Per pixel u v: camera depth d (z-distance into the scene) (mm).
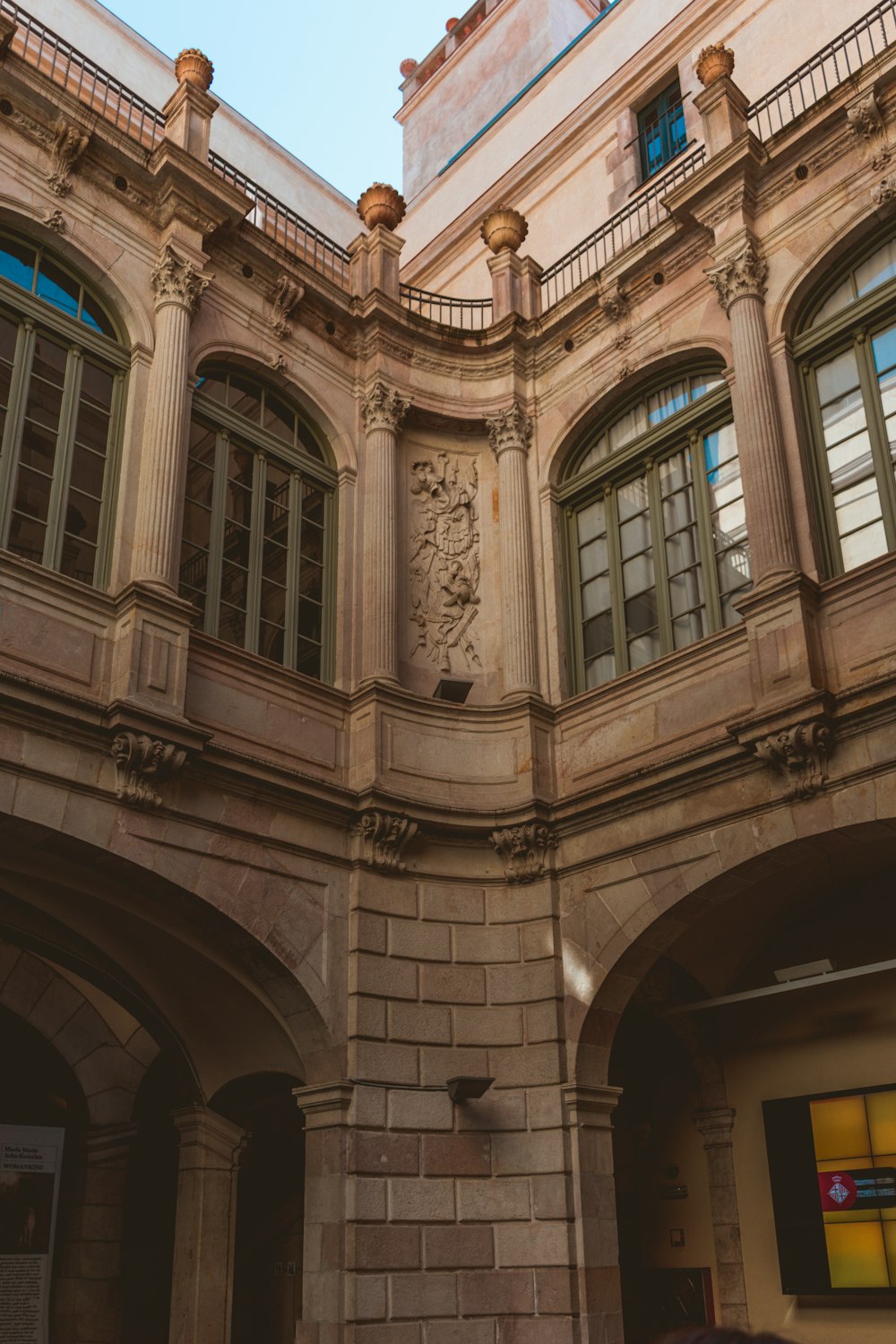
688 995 14055
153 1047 14438
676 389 14375
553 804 13117
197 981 12734
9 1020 14516
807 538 12055
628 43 19703
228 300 14008
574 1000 12484
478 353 15688
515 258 16312
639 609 13828
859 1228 12352
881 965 11516
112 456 12492
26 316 12070
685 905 12023
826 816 10977
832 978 11859
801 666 11281
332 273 16828
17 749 10414
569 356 15352
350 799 12664
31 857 11281
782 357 12875
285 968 11797
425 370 15516
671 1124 14492
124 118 16750
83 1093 13844
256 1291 14555
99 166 13133
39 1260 12906
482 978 12859
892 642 11062
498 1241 11828
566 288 17781
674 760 12055
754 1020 13953
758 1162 13477
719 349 13586
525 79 22359
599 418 15039
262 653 13211
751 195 13492
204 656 12172
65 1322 13078
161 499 12148
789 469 12406
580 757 13383
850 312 12547
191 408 13234
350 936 12375
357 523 14484
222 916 11477
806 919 13789
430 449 15469
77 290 12875
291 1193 14734
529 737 13508
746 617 11867
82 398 12391
